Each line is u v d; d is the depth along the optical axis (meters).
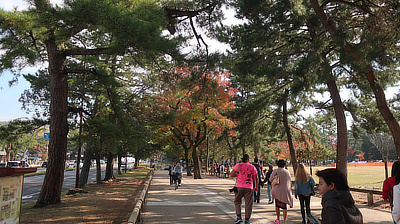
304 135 26.50
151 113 16.81
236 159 41.38
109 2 9.25
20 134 14.46
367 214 9.86
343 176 2.88
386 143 22.75
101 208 10.36
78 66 19.17
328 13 15.25
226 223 7.93
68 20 9.44
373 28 11.37
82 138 12.88
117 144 13.59
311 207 11.21
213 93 12.80
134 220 6.06
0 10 9.77
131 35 9.18
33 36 11.98
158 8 10.47
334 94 17.14
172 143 39.25
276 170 8.07
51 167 12.32
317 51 13.87
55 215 9.04
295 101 23.91
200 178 32.28
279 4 14.83
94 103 18.53
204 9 12.70
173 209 10.21
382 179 28.41
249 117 22.61
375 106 19.06
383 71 13.50
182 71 11.99
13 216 4.20
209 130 33.19
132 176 37.53
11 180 4.12
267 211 10.23
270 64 17.53
